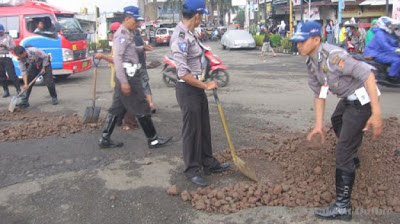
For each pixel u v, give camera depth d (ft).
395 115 22.79
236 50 87.81
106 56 21.15
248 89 33.81
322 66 11.10
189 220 11.74
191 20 13.12
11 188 14.25
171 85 36.01
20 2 39.88
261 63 57.06
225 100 28.99
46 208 12.73
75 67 40.83
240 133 20.06
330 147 16.39
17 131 20.81
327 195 12.37
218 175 14.75
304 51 11.23
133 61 16.75
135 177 14.89
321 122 12.01
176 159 16.61
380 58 28.99
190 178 14.06
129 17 16.22
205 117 14.32
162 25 169.37
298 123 21.71
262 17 140.15
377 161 14.76
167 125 22.00
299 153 16.21
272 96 30.17
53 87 28.43
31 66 27.45
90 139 19.60
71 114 25.46
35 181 14.80
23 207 12.84
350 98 11.09
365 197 12.46
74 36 40.91
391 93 29.66
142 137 19.75
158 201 12.94
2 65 31.81
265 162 15.70
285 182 13.69
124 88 16.46
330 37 71.51
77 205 12.85
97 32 94.68
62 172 15.57
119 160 16.70
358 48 60.85
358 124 11.02
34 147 18.60
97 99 30.63
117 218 11.99
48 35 39.17
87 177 15.03
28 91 27.76
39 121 23.27
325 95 11.39
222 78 36.04
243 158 16.16
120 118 18.44
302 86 34.76
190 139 13.79
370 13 79.71
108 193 13.64
